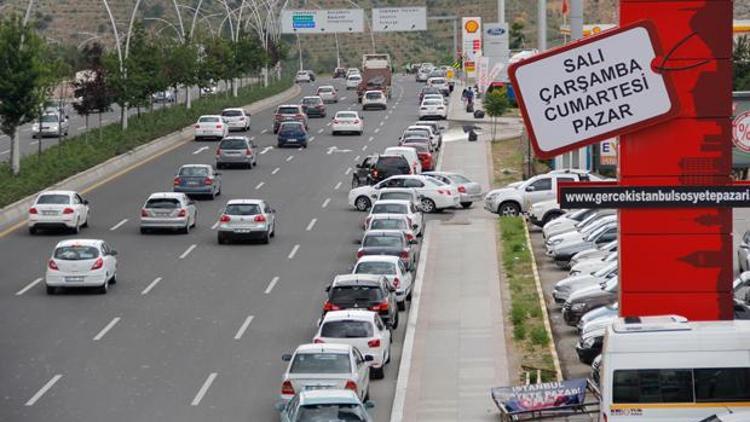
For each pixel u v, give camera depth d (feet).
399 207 340.18
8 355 229.66
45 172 424.46
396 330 249.14
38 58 428.15
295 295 279.08
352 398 164.55
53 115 604.90
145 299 274.77
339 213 390.42
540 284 286.46
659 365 154.30
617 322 159.74
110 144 504.84
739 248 289.74
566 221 338.95
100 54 589.32
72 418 191.93
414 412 192.54
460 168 492.54
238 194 426.92
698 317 172.96
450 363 221.66
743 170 382.63
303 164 501.15
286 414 168.14
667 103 170.30
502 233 350.84
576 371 216.74
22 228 357.20
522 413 181.78
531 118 172.14
